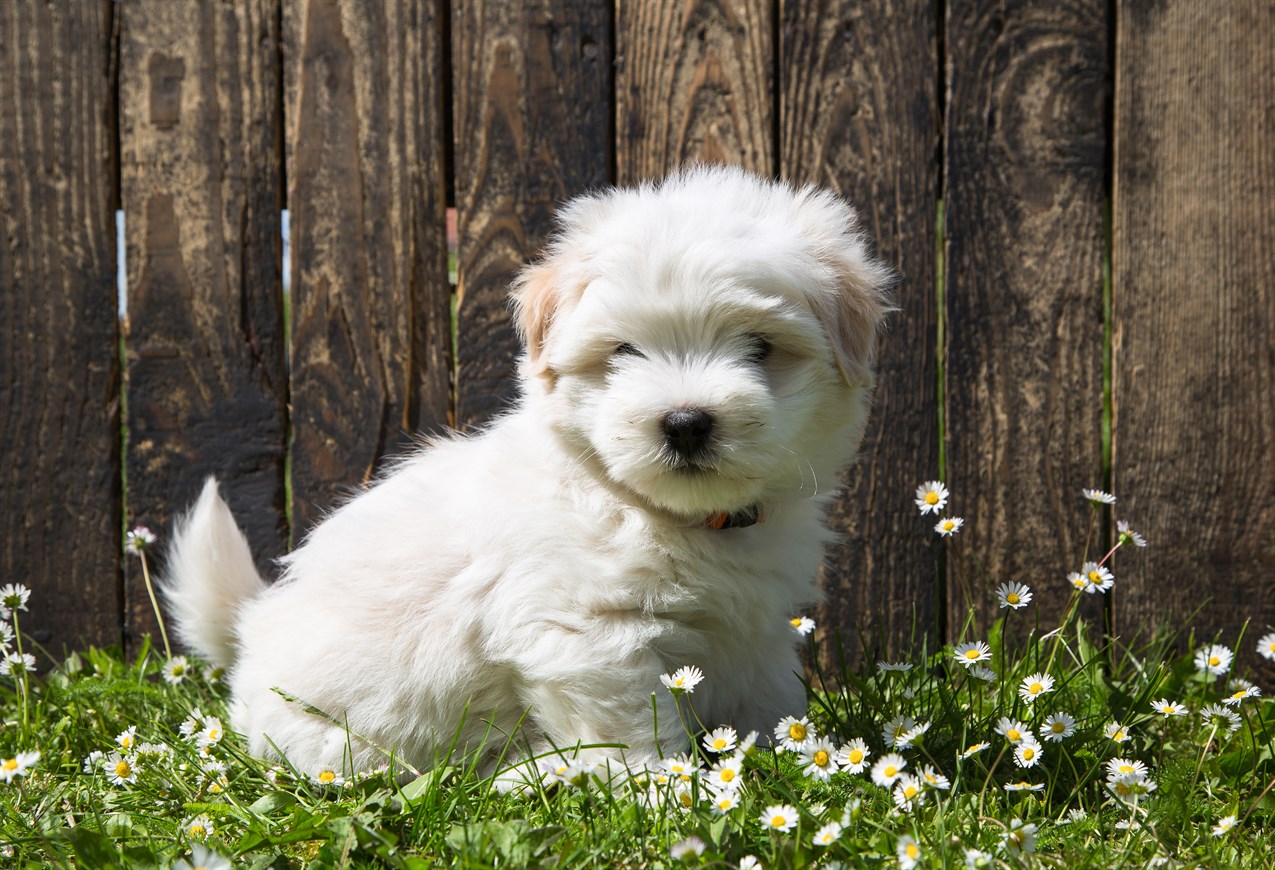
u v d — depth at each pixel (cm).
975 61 202
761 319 183
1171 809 179
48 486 207
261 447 207
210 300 206
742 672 189
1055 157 203
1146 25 201
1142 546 201
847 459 191
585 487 186
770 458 182
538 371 188
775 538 188
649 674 183
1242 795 183
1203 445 203
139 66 205
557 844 175
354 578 190
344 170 205
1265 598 203
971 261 203
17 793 184
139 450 207
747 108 204
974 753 183
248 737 192
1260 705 194
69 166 205
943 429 205
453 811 178
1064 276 203
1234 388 202
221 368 206
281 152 206
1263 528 203
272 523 207
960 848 173
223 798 183
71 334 206
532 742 188
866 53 203
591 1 204
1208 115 201
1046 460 204
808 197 194
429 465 195
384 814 178
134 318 206
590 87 204
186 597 199
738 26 203
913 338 204
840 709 195
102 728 193
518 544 185
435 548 188
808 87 203
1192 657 199
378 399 206
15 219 205
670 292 183
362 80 204
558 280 189
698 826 174
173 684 200
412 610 188
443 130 205
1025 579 205
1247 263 202
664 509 185
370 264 205
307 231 205
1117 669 202
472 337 205
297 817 179
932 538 205
